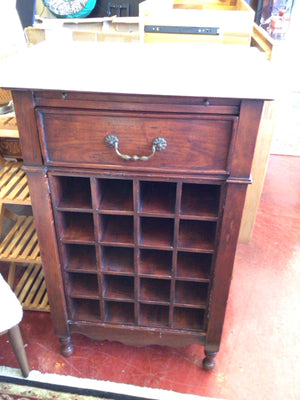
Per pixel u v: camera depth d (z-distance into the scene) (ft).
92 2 5.55
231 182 2.46
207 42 4.05
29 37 4.50
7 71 2.22
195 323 3.36
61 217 2.90
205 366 3.51
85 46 3.32
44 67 2.34
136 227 2.79
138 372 3.51
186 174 2.49
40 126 2.38
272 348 3.77
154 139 2.35
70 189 3.01
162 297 3.24
